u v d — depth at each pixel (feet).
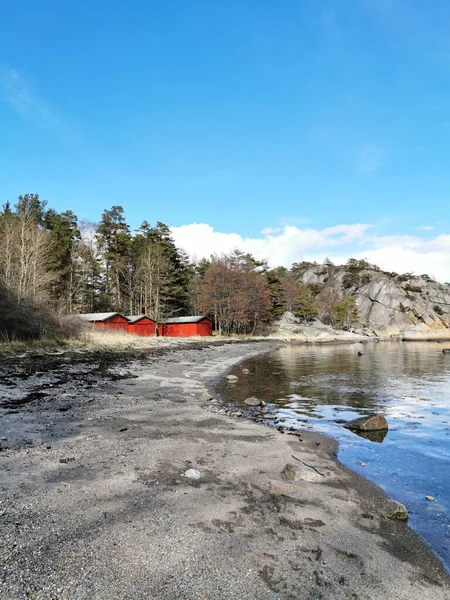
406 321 316.60
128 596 10.81
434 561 13.87
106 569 11.95
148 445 25.31
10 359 60.49
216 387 54.70
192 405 39.68
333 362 90.89
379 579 12.54
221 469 21.58
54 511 15.56
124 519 15.20
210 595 11.09
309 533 15.16
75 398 39.58
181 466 21.70
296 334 229.86
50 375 51.57
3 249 116.26
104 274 196.03
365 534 15.47
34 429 27.94
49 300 124.98
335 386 55.72
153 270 188.03
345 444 28.40
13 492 17.19
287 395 48.73
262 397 47.34
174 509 16.33
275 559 13.16
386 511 17.29
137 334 149.69
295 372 71.92
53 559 12.27
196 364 81.15
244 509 16.80
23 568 11.69
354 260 405.59
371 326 310.86
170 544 13.57
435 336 234.79
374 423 32.68
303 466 22.90
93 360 69.87
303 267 480.64
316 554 13.70
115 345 94.53
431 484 21.13
